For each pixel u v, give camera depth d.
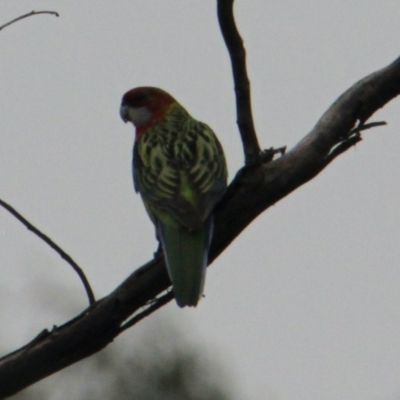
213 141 12.43
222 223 10.66
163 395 16.66
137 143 12.84
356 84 10.59
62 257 10.18
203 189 11.11
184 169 11.53
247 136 9.94
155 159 11.85
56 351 10.06
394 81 10.49
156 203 11.17
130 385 16.75
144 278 10.14
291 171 10.23
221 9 9.16
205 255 10.51
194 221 10.59
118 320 10.09
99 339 10.17
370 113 10.58
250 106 9.77
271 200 10.39
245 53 9.46
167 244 10.70
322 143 10.33
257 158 10.07
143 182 11.70
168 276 10.30
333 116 10.44
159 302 10.30
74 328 10.07
